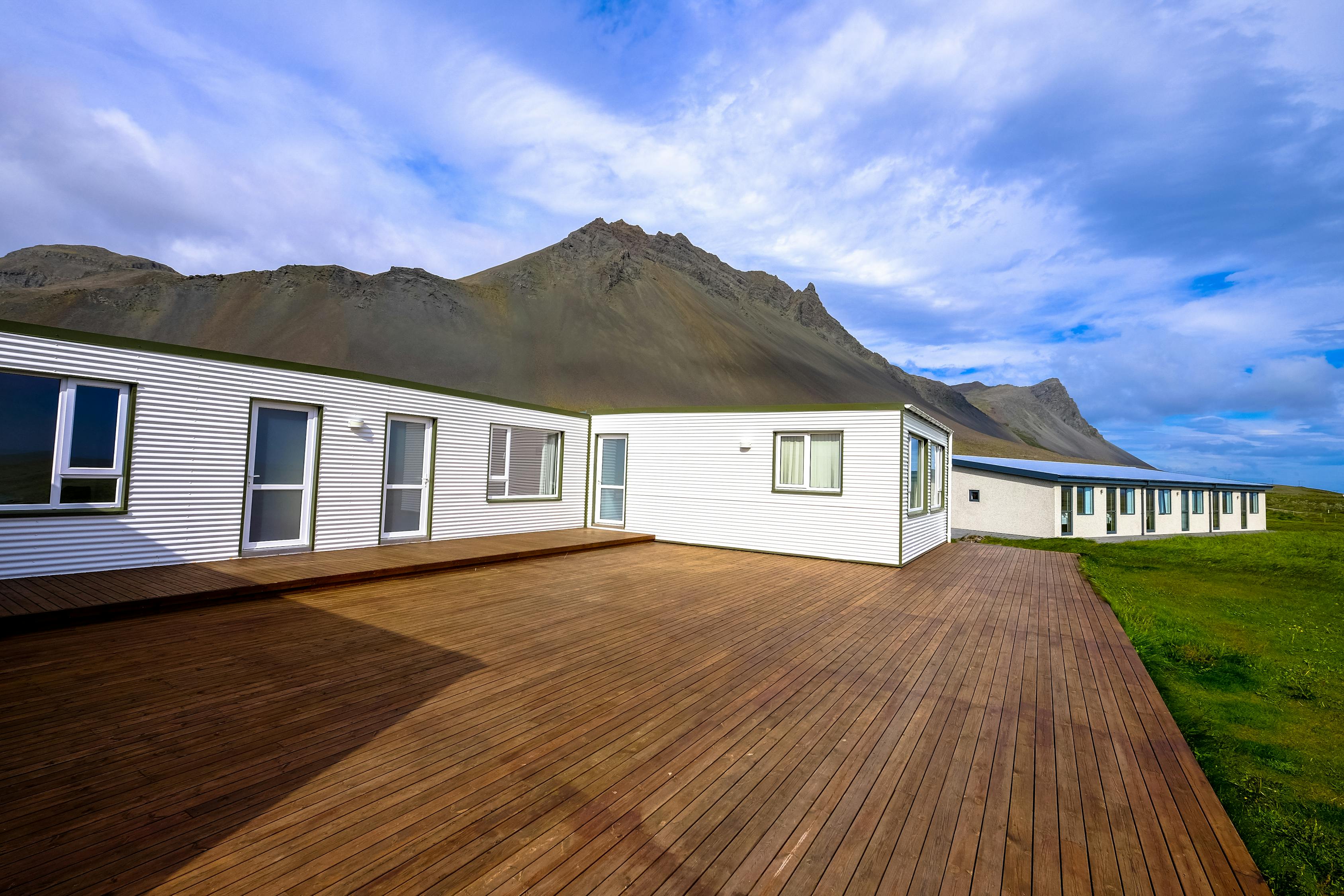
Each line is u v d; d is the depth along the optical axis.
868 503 10.19
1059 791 2.83
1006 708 3.91
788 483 11.02
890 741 3.34
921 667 4.74
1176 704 4.33
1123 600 8.02
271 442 7.82
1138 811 2.66
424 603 6.36
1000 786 2.85
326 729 3.26
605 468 13.21
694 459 11.95
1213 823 2.58
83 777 2.66
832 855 2.26
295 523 8.11
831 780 2.86
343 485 8.57
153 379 6.71
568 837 2.31
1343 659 6.20
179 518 6.93
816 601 7.11
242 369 7.47
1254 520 26.55
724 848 2.28
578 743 3.20
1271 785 3.25
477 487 10.66
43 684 3.80
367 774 2.77
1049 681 4.47
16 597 5.27
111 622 5.16
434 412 9.83
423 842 2.24
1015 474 19.30
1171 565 13.63
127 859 2.07
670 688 4.09
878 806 2.63
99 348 6.29
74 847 2.13
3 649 4.42
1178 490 22.69
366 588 6.94
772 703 3.88
